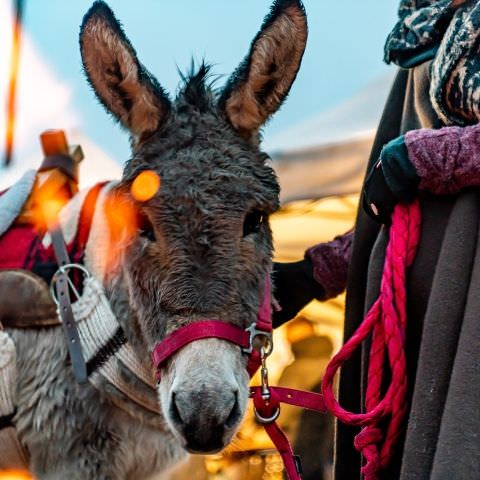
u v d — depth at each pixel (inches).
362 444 83.1
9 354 99.4
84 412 99.6
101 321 98.4
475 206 80.8
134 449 101.3
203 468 160.1
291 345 204.5
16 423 101.7
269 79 93.1
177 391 83.0
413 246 84.5
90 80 93.4
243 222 88.2
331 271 107.2
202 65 97.7
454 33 82.4
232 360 85.5
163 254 86.7
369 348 90.0
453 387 74.7
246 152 91.4
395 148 83.4
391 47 92.2
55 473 101.1
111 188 102.7
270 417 91.7
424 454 76.6
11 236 104.3
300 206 214.2
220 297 85.7
